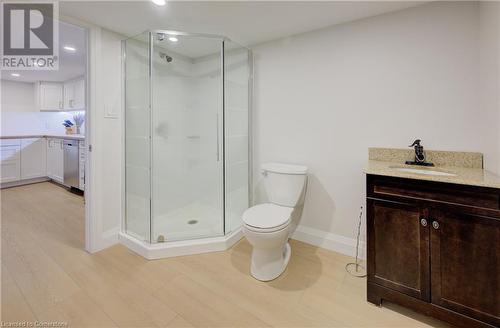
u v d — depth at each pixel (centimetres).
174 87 267
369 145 198
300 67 225
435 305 131
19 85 459
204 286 169
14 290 162
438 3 167
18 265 191
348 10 181
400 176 136
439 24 168
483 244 118
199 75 274
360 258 205
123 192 234
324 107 216
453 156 166
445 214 127
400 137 185
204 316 143
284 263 191
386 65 187
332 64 209
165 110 260
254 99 253
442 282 129
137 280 175
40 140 452
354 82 201
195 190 277
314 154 224
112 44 218
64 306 148
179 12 183
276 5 174
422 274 134
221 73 244
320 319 141
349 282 174
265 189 249
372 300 151
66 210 316
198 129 277
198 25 205
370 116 196
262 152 254
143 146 233
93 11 181
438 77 170
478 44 156
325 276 181
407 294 139
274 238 166
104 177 219
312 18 193
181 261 200
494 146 138
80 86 429
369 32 192
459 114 165
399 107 184
